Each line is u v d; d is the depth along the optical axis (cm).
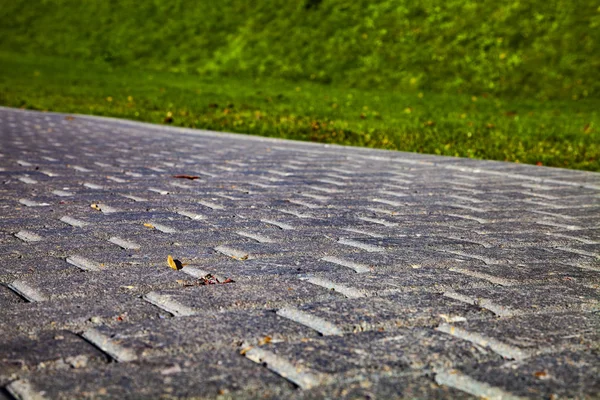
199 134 970
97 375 210
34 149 753
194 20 2609
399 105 1644
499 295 295
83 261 334
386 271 329
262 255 354
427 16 2334
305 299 282
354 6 2459
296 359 222
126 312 264
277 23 2472
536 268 344
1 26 2794
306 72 2172
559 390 204
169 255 349
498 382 209
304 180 598
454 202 520
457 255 366
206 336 240
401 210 484
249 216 448
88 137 891
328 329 250
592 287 313
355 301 281
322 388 204
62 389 200
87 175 593
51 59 2456
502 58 2086
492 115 1495
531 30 2181
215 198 506
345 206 492
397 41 2248
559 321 264
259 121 1208
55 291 288
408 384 207
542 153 895
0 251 349
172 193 521
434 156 780
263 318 259
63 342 234
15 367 214
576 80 1955
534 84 1958
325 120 1273
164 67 2336
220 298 281
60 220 423
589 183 620
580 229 440
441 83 2008
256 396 198
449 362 223
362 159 745
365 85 2045
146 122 1148
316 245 378
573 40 2119
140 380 207
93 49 2542
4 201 475
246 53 2338
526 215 480
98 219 427
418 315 266
